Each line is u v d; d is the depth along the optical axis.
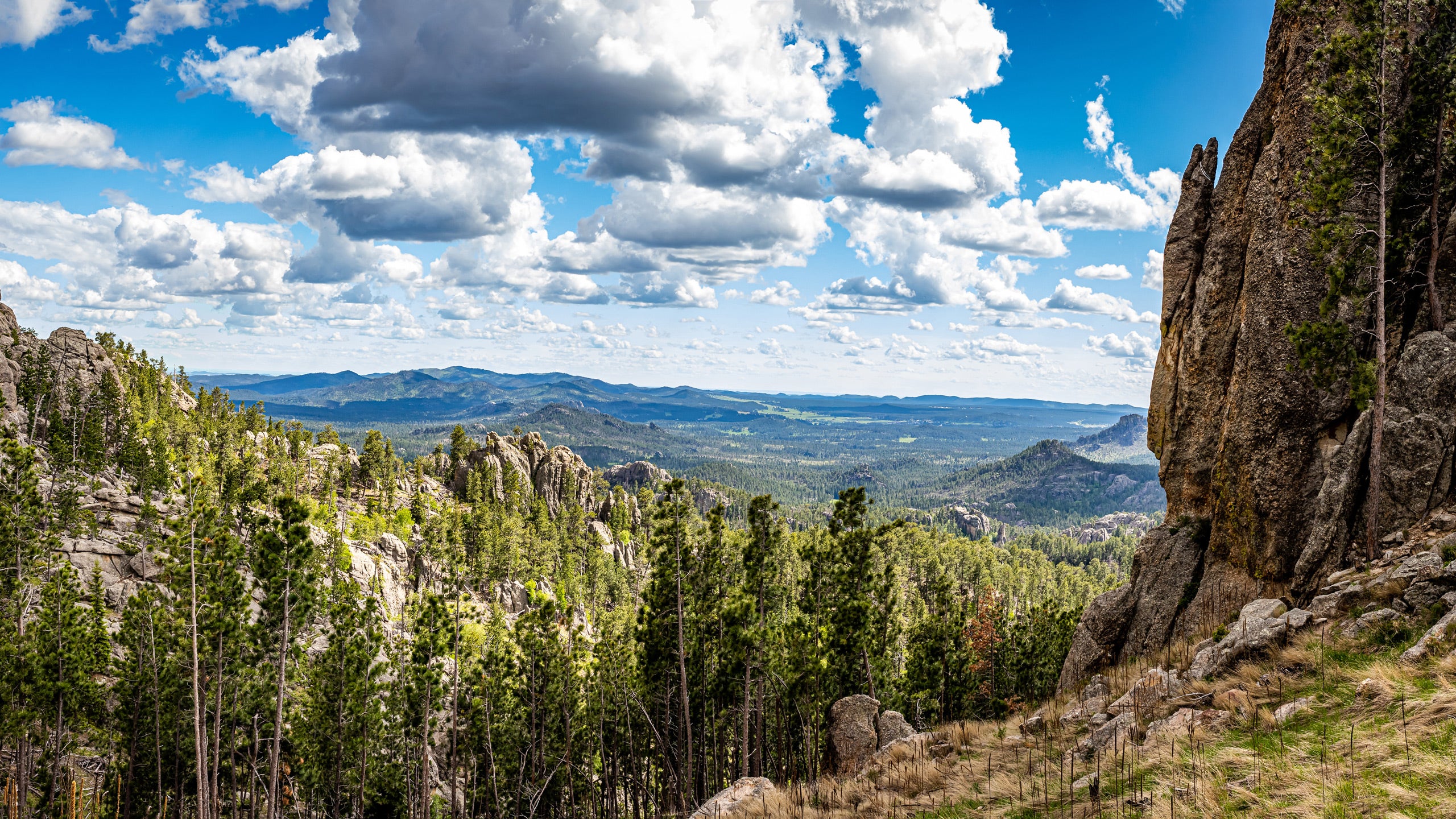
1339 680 14.70
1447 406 21.52
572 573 163.75
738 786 25.33
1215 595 28.52
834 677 47.66
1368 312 24.50
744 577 51.03
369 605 59.34
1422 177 24.50
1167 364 34.75
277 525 49.03
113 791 53.12
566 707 60.75
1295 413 25.92
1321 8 27.83
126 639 53.59
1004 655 62.31
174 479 122.62
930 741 22.23
